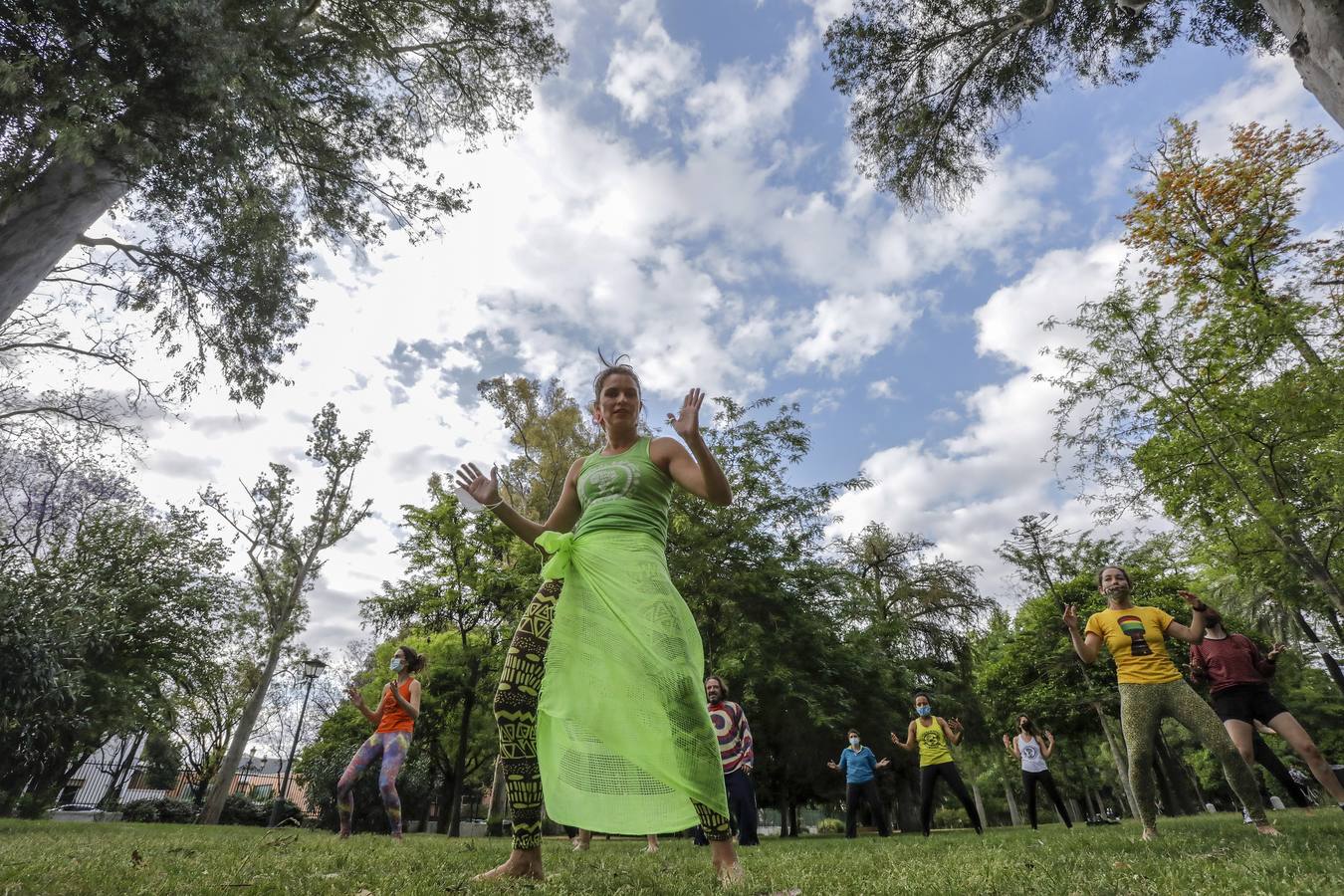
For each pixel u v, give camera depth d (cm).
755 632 1532
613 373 287
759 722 1711
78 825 905
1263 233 1309
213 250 1129
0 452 1684
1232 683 567
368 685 2511
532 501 2138
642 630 226
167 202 940
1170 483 1195
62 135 705
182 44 775
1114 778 3591
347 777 684
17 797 1343
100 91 737
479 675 1789
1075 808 3894
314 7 1159
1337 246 1189
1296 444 1060
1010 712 2495
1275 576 1262
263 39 983
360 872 271
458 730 2100
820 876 264
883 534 2558
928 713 1033
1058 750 3183
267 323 1219
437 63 1411
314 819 1739
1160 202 1452
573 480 295
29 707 1152
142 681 1698
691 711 218
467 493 290
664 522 261
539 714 234
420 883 231
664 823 212
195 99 814
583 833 662
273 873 257
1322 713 2931
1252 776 446
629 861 390
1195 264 1381
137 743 2542
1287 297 1163
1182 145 1448
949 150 1349
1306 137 1323
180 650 1878
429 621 1859
